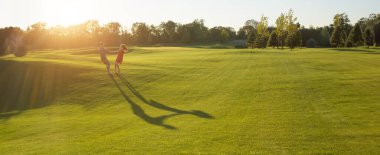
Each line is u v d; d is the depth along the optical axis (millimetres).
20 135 12383
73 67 26875
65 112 16000
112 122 13578
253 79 23562
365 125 11430
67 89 20609
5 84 21906
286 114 13375
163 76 25516
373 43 105938
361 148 9234
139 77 24625
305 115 13094
